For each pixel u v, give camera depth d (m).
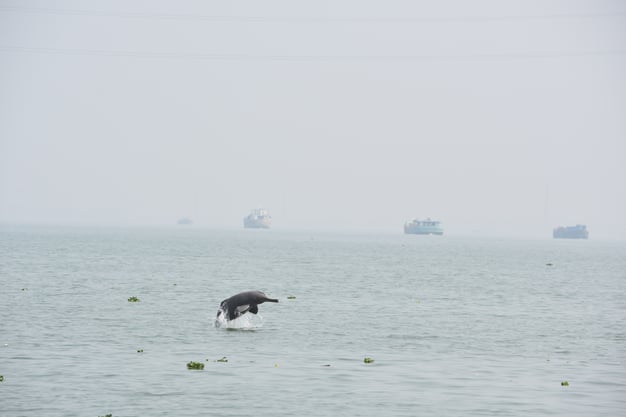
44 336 60.72
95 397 42.22
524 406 42.31
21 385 44.47
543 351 59.66
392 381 47.62
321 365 51.91
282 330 67.06
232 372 49.00
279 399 42.62
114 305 81.25
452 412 40.88
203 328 67.12
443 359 55.28
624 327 74.38
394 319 76.19
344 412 40.38
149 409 40.22
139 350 55.75
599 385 47.56
